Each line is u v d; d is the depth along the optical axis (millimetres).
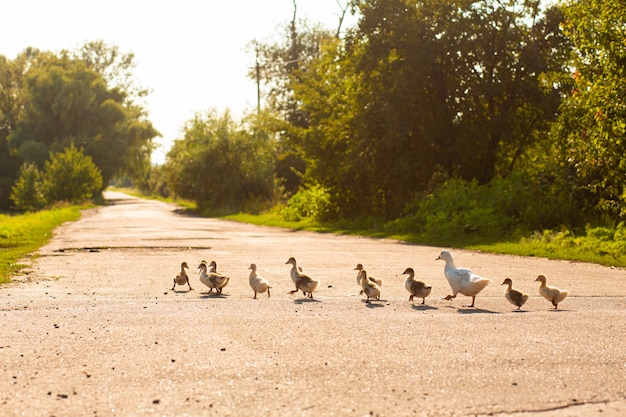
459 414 6734
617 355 9117
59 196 104500
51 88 120875
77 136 120500
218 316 12055
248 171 87562
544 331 10750
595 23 27750
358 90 47000
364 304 13844
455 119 44188
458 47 42156
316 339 10055
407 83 42375
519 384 7742
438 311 12922
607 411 6852
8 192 121312
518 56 43500
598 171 31703
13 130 131875
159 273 20031
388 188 46188
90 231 43250
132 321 11500
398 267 21688
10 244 31031
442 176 43000
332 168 51125
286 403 7047
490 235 33562
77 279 18344
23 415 6660
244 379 7910
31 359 8797
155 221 59312
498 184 37812
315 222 52812
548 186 34844
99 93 126312
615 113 26375
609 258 23750
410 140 44594
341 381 7840
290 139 55969
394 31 43750
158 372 8188
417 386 7652
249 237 38062
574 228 31172
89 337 10133
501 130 42812
